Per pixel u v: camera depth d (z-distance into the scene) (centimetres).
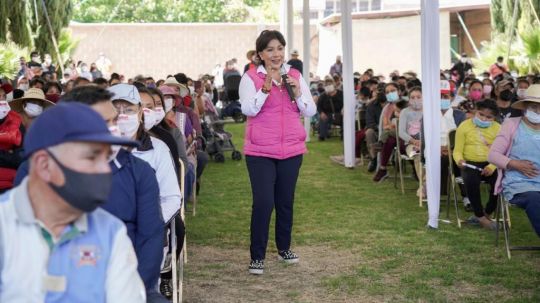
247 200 1106
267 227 702
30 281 254
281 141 685
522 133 745
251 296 639
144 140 474
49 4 2731
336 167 1473
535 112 737
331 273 707
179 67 4028
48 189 248
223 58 4047
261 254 706
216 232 889
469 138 896
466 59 2892
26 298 253
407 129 1126
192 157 944
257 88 676
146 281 399
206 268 728
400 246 809
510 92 1229
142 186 404
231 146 1609
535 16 2438
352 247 807
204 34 4025
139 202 403
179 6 5294
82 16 5122
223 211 1020
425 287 660
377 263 742
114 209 398
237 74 2594
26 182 255
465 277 690
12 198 257
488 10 3641
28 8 2598
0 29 2445
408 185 1228
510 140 748
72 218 255
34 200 253
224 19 5412
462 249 795
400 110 1219
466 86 1684
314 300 629
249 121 692
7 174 639
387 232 880
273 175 695
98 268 262
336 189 1205
